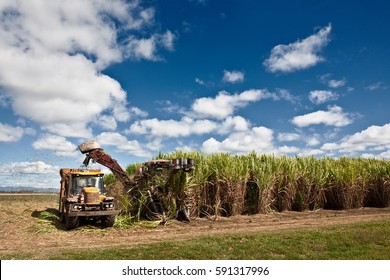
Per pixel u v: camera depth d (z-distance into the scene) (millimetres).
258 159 18875
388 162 22281
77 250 9312
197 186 15750
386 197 20781
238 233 11719
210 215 16188
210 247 9344
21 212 17406
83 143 15523
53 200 23438
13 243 10656
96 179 14453
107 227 13531
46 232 12359
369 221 14219
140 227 13586
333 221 14656
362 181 20219
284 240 10086
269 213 17328
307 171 18922
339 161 22219
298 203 18734
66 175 15195
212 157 17203
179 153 17453
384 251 8781
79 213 12852
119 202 15328
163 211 14781
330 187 19828
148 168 15500
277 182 18281
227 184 16516
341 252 8758
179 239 11000
